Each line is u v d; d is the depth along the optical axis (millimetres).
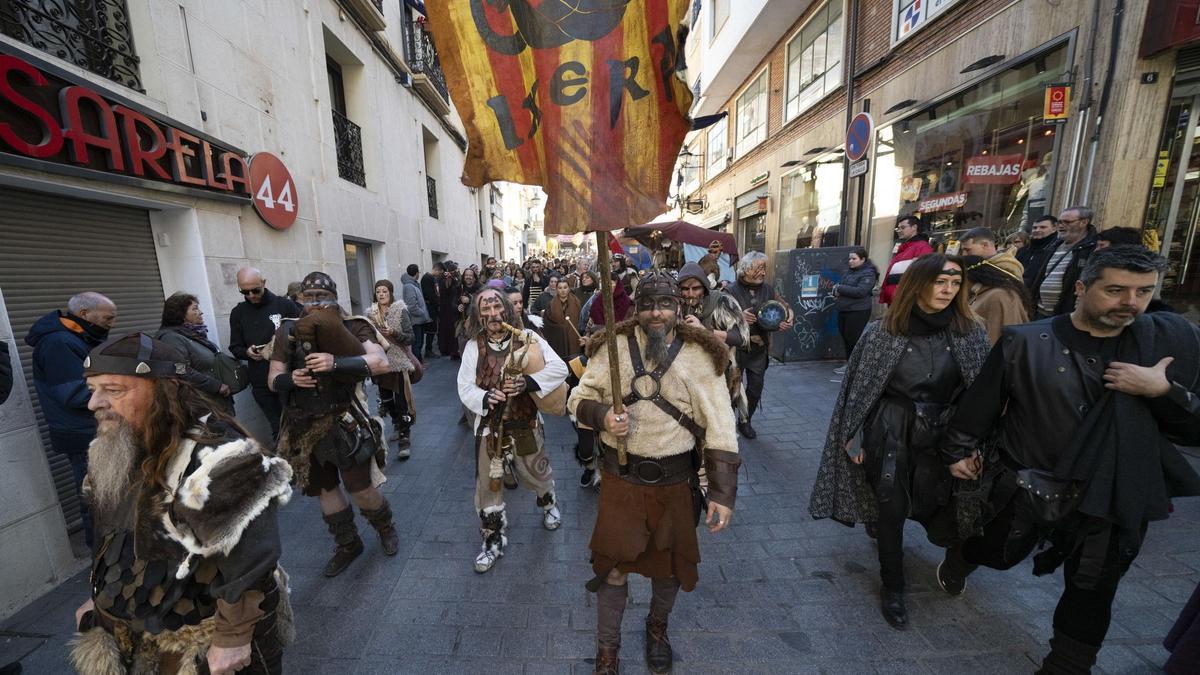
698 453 1813
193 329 3295
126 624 1238
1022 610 2199
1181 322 1490
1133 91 4188
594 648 2057
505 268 17484
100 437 1180
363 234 7426
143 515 1137
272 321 4008
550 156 1475
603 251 1531
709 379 1707
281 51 5344
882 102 7871
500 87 1486
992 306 2762
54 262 3074
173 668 1251
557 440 4609
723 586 2424
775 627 2143
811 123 10211
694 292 3420
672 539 1729
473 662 1989
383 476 2689
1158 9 3934
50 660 2102
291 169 5461
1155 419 1502
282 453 2404
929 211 6859
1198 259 4227
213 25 4242
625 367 1732
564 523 3068
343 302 6609
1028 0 5184
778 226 12016
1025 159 5328
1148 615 2100
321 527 3062
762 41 11688
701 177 20047
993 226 5789
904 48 7254
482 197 19688
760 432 4523
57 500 2641
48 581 2562
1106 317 1485
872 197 8164
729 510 1635
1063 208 4758
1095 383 1542
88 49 3102
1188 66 4008
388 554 2732
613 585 1849
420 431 4867
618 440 1709
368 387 6223
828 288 7340
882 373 2115
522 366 2475
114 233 3494
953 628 2105
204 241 4020
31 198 2943
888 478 2080
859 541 2797
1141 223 4328
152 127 3426
